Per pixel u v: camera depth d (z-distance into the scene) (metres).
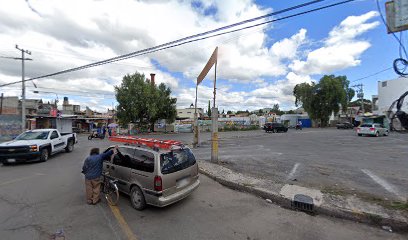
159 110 36.69
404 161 10.08
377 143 17.62
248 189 6.21
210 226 4.24
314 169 8.51
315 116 53.50
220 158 11.20
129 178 5.25
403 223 4.11
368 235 3.94
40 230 4.03
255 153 12.91
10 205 5.21
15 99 37.34
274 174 7.79
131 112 33.22
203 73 14.11
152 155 4.95
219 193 6.15
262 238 3.82
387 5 4.61
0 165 10.09
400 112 5.65
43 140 11.23
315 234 3.96
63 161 11.07
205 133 34.94
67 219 4.48
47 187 6.59
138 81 33.66
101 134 26.11
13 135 22.55
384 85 33.78
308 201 5.04
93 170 5.27
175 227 4.19
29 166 9.79
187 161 5.62
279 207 5.20
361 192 5.79
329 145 16.62
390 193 5.71
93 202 5.27
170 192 4.91
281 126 36.41
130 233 3.95
